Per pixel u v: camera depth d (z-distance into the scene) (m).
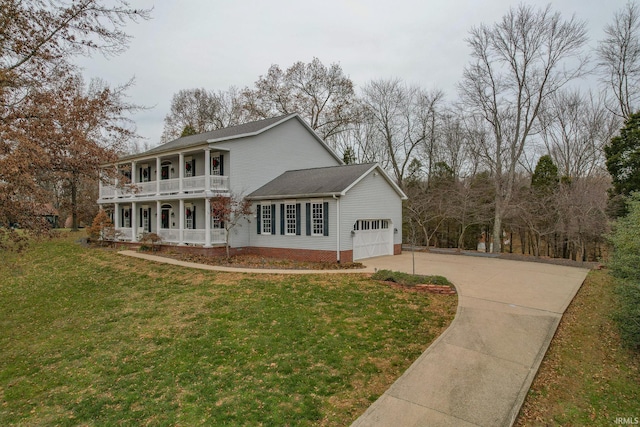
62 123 8.70
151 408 5.25
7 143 7.41
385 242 19.66
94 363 7.04
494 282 11.76
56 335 8.83
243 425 4.66
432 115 31.31
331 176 18.41
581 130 26.34
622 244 6.90
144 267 16.02
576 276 13.02
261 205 19.28
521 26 21.86
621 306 7.27
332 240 16.14
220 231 19.11
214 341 7.54
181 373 6.27
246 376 5.99
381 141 34.12
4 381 6.58
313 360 6.42
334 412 4.85
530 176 29.92
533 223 24.25
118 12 8.98
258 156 21.06
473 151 25.81
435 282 10.66
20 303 12.12
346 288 11.01
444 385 5.31
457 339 6.94
